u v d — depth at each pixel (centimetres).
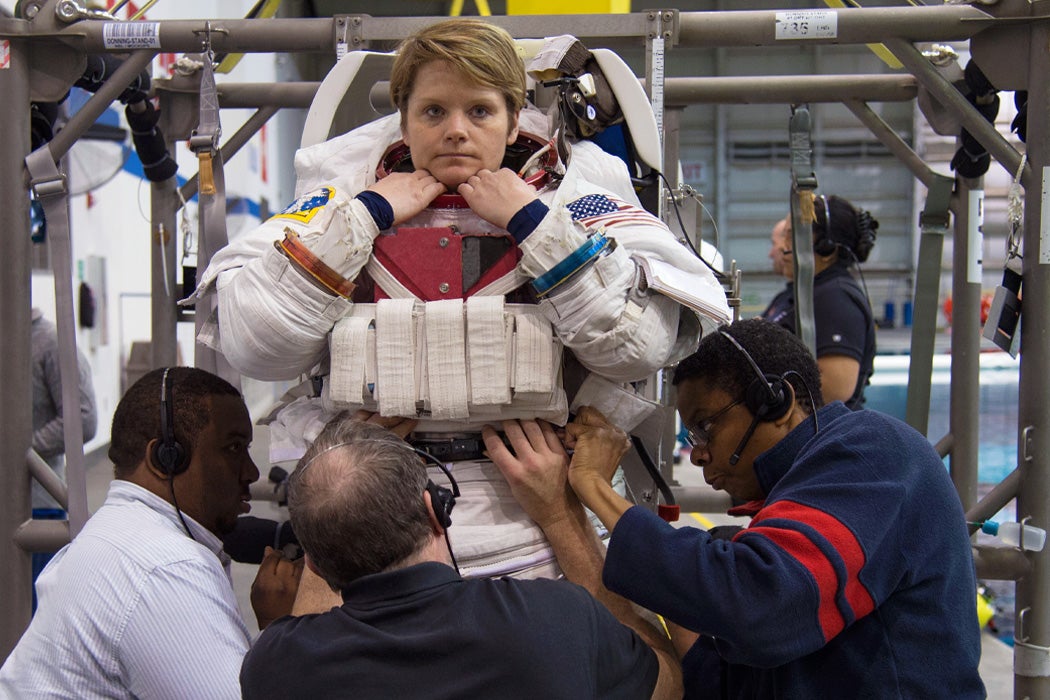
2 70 162
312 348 119
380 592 101
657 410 137
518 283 119
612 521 115
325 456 104
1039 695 159
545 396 118
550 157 131
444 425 125
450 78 116
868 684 113
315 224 115
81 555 130
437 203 125
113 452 142
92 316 489
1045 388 155
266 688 99
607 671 103
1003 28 156
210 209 164
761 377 123
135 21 162
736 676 129
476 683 95
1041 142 154
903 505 113
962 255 225
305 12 889
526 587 103
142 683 124
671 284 116
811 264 215
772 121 956
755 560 105
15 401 165
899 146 226
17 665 130
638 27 157
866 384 279
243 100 237
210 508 142
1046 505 157
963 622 117
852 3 189
